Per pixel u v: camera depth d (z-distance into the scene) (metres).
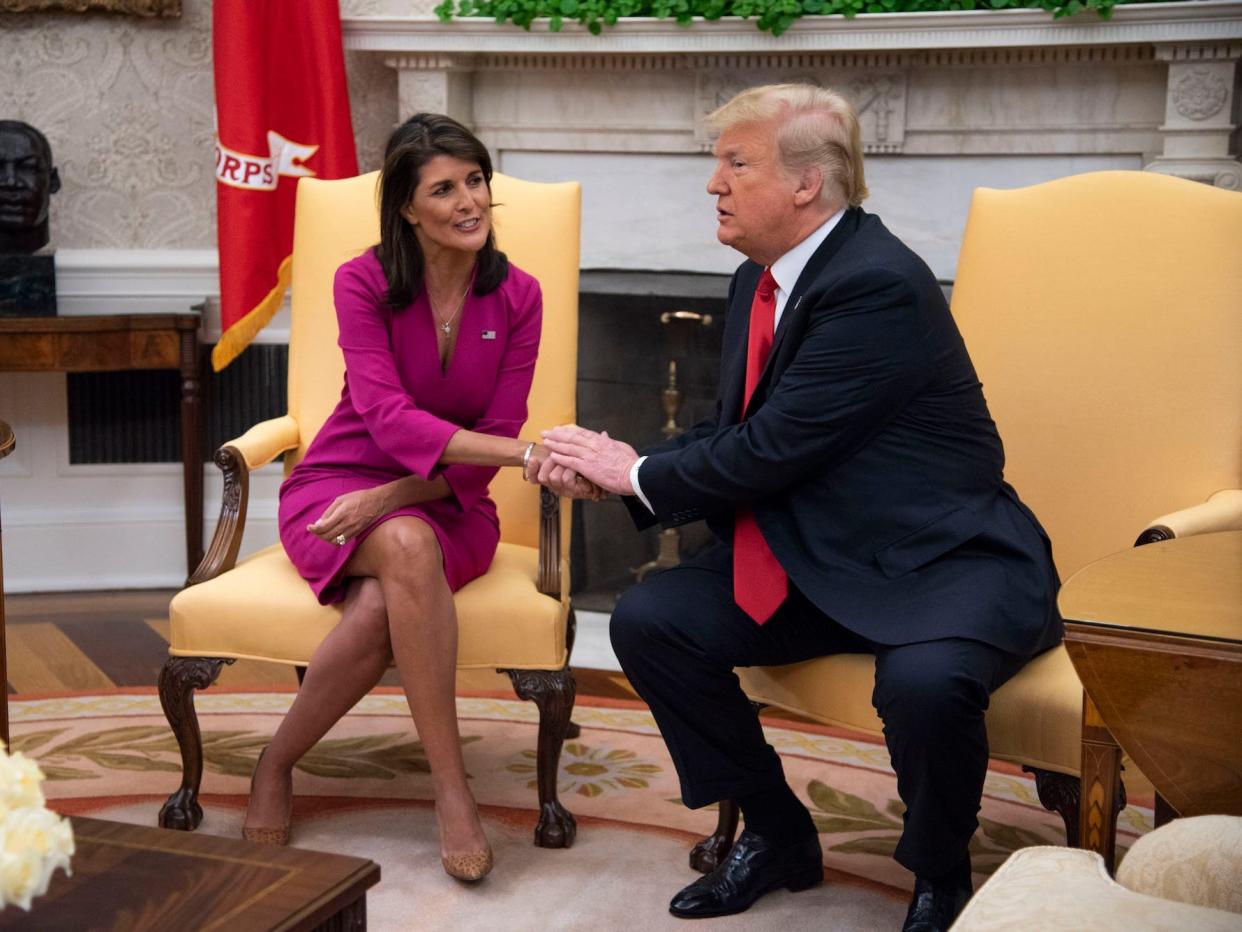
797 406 2.19
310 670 2.46
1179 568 1.86
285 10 3.89
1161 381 2.48
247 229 3.89
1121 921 1.29
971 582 2.15
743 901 2.36
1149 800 2.84
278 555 2.77
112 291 4.25
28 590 4.34
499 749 3.11
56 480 4.34
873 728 2.21
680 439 2.48
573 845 2.61
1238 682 1.54
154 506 4.39
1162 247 2.52
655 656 2.28
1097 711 1.74
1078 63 3.75
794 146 2.23
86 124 4.22
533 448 2.45
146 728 3.20
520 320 2.65
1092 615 1.64
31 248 3.93
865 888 2.45
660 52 3.91
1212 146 3.61
